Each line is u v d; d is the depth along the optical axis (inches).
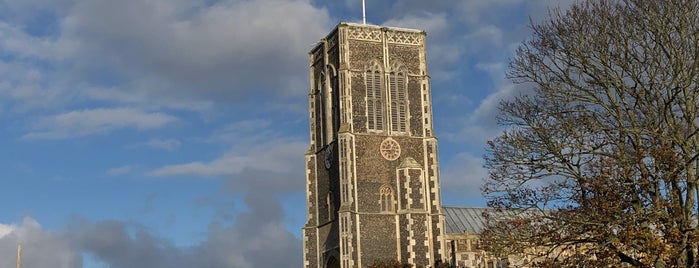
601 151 1582.2
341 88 4008.4
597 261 1450.5
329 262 4005.9
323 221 4099.4
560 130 1619.1
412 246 3863.2
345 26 4087.1
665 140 1503.4
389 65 4124.0
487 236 1656.0
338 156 3949.3
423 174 4003.4
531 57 1713.8
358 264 3784.5
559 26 1675.7
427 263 3858.3
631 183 1451.8
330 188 4047.7
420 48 4202.8
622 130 1526.8
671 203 1405.0
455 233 4301.2
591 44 1636.3
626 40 1595.7
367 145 3981.3
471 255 4033.0
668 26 1558.8
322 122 4212.6
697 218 1453.0
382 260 3750.0
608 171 1467.8
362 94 4042.8
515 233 1619.1
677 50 1549.0
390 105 4074.8
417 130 4094.5
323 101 4222.4
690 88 1572.3
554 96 1673.2
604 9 1631.4
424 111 4126.5
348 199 3860.7
